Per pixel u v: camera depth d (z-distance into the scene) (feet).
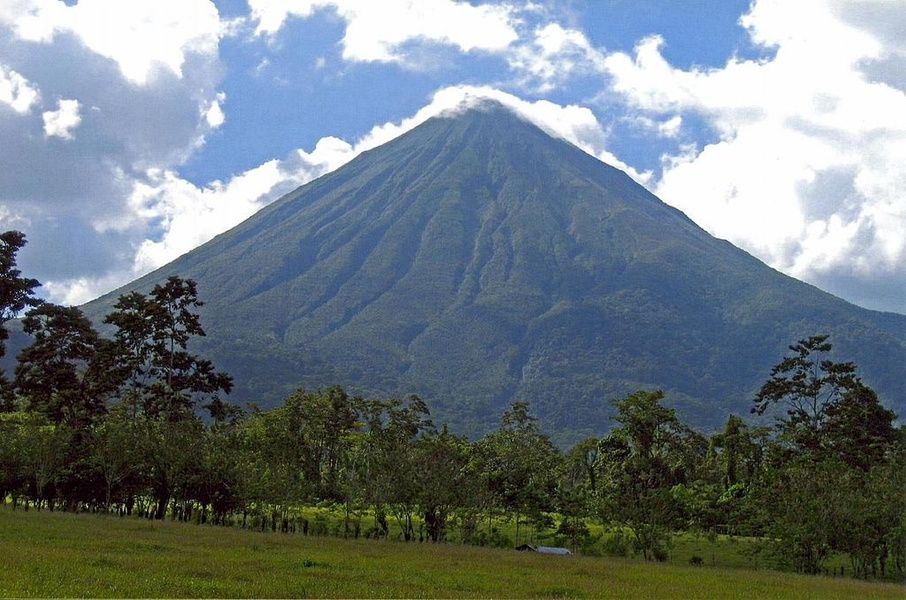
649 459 267.59
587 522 262.88
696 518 214.07
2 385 265.54
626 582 132.87
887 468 209.77
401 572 125.18
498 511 235.40
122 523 183.21
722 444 312.71
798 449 268.21
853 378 281.33
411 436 301.02
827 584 148.66
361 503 224.12
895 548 184.44
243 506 223.92
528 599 107.55
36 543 131.95
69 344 272.51
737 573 163.53
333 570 123.13
